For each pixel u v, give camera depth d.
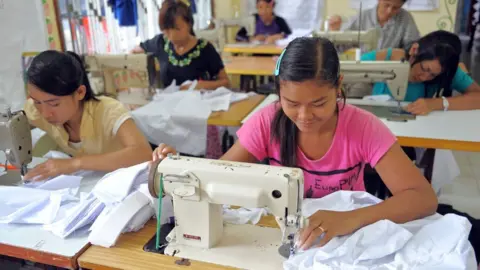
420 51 2.07
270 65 3.51
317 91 0.99
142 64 2.39
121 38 3.25
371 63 1.99
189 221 1.00
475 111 2.08
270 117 1.30
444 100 2.10
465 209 2.65
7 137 1.32
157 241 1.01
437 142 1.71
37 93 1.31
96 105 1.57
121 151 1.49
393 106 2.16
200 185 0.97
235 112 2.17
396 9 3.06
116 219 1.03
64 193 1.19
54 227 1.07
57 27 2.44
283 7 5.37
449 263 0.86
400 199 1.08
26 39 2.13
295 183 0.93
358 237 0.93
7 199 1.17
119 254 0.99
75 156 1.59
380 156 1.19
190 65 2.98
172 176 0.98
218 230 1.03
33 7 2.16
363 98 2.30
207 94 2.42
